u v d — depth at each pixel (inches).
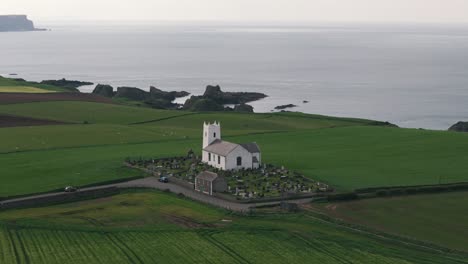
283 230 4153.5
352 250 3764.8
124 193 5378.9
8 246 3745.1
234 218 4549.7
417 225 4466.0
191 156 6806.1
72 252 3666.3
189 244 3846.0
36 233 4047.7
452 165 6505.9
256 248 3784.5
